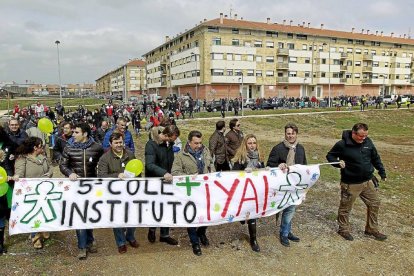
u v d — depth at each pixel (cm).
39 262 482
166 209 499
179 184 505
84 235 492
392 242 578
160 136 512
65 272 458
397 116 4072
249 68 6719
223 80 6519
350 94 7931
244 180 524
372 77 8144
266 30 6781
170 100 3944
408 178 1116
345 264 501
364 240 582
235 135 702
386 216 708
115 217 488
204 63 6438
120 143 492
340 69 7712
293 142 550
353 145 554
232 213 516
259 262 499
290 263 499
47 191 485
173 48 7969
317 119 3644
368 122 3731
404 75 8544
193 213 504
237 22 6781
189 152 521
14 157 541
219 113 3959
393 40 8388
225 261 498
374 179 581
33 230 476
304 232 611
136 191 496
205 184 511
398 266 500
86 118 2005
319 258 516
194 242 516
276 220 614
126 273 460
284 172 539
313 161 1419
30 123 1517
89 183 491
